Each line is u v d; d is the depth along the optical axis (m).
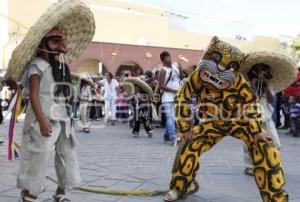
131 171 6.39
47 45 3.89
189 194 4.91
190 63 32.84
